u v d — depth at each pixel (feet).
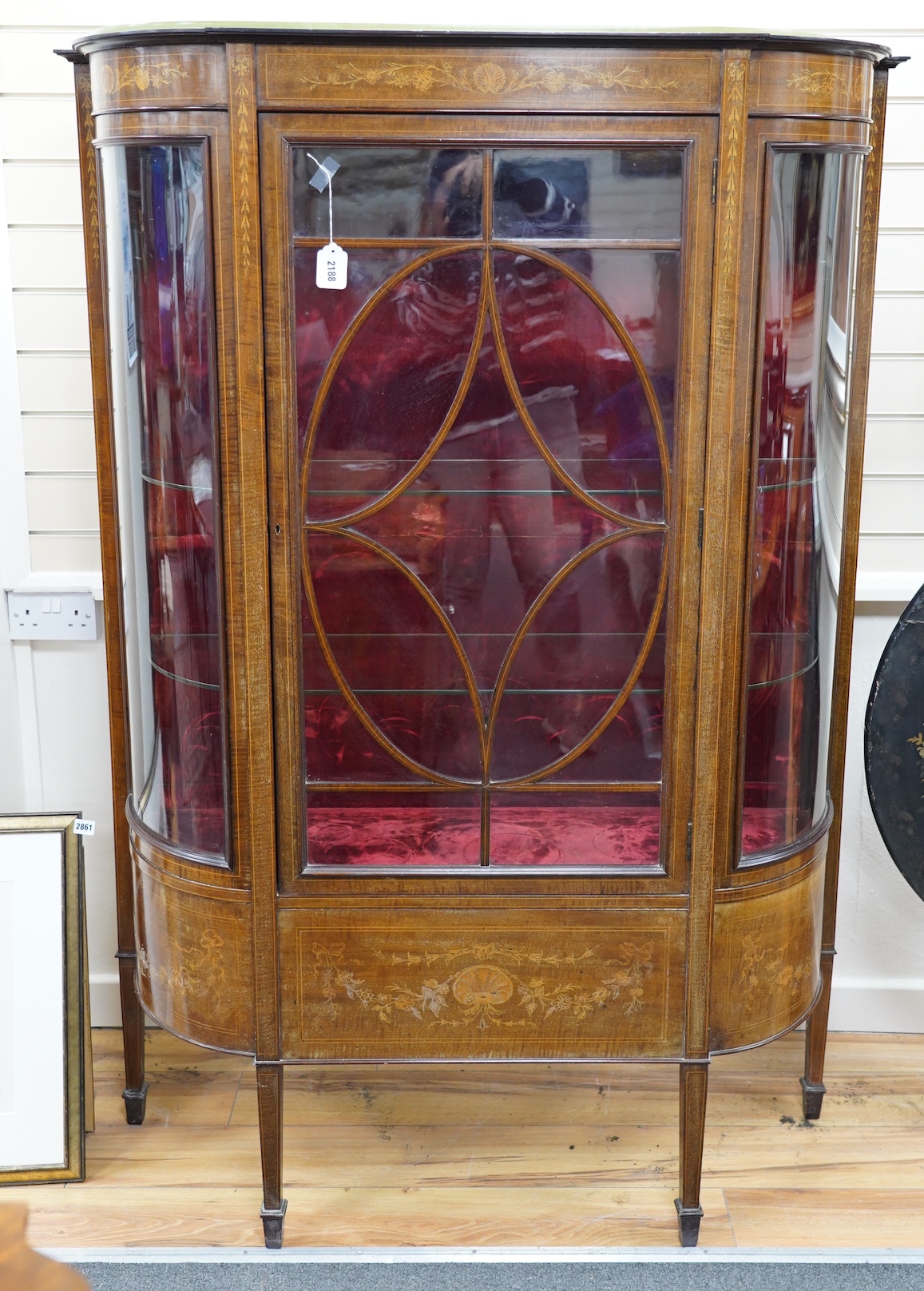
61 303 7.38
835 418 6.09
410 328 5.47
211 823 6.09
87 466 7.61
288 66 5.16
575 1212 6.56
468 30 5.08
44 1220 6.48
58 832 6.81
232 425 5.53
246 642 5.68
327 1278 6.08
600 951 6.03
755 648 6.01
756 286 5.49
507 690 5.84
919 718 6.70
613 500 5.65
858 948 8.24
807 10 7.08
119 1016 8.29
